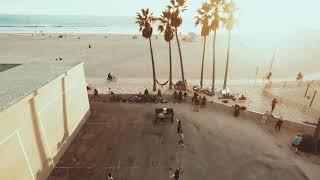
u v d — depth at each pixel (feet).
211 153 58.95
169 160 56.08
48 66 64.80
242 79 128.06
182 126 72.23
